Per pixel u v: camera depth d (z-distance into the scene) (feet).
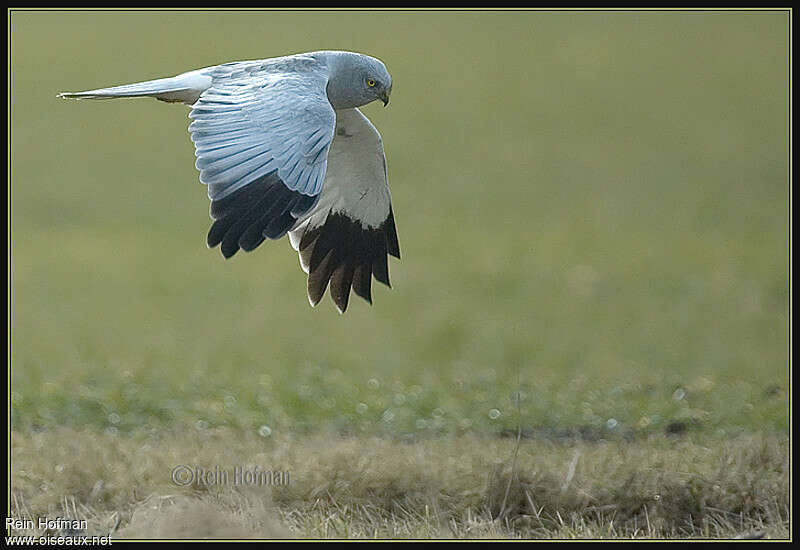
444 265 85.66
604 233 96.22
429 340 64.90
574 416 38.96
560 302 76.13
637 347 63.31
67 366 49.73
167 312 70.33
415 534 26.81
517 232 96.58
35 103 124.16
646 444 34.47
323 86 25.00
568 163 115.14
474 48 145.18
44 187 105.40
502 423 38.19
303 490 29.04
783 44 144.77
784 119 125.80
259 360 56.18
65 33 142.72
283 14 152.15
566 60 142.20
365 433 36.76
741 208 103.60
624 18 155.22
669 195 107.14
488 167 114.01
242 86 24.23
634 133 122.62
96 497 28.81
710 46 145.18
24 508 28.22
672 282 81.41
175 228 96.73
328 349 61.21
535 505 28.66
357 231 30.12
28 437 34.09
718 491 29.04
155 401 40.81
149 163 113.60
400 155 116.57
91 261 84.28
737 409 39.45
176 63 133.59
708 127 123.75
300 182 22.82
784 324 69.10
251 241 22.13
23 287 75.25
